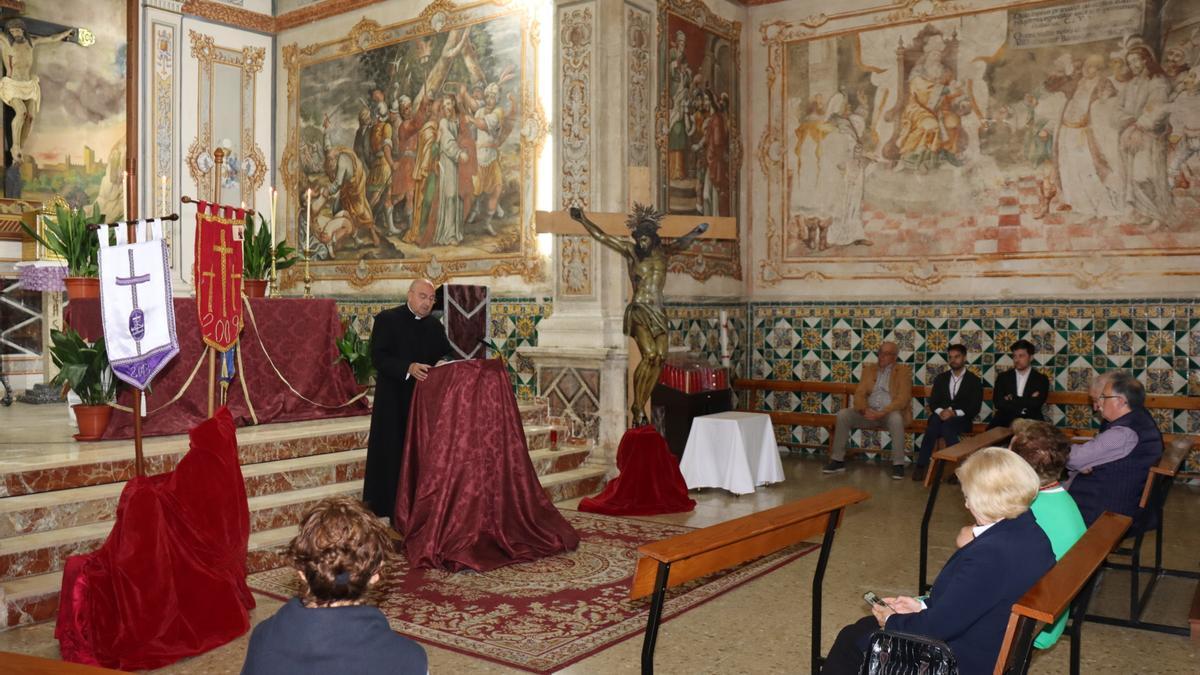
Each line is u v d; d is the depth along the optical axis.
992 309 11.07
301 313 9.33
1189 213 10.00
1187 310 10.02
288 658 2.35
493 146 11.45
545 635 5.32
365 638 2.40
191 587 5.05
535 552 6.95
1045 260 10.78
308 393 9.34
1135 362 10.30
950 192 11.30
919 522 8.32
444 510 6.73
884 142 11.70
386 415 7.28
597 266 10.22
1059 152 10.66
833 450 10.98
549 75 10.95
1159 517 6.55
